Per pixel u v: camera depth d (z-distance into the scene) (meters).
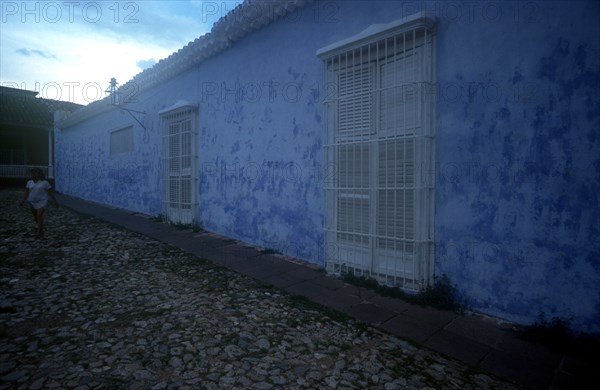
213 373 2.32
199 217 7.37
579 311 2.81
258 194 5.84
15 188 17.05
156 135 8.79
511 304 3.16
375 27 3.88
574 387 2.30
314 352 2.66
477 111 3.32
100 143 12.08
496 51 3.19
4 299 3.45
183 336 2.80
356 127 4.30
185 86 7.68
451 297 3.49
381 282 4.02
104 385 2.14
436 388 2.26
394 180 3.89
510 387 2.31
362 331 3.02
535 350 2.73
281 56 5.31
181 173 7.83
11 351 2.50
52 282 4.01
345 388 2.22
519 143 3.08
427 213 3.66
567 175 2.85
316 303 3.58
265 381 2.27
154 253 5.45
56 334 2.78
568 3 2.81
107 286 3.95
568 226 2.85
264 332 2.94
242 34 5.95
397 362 2.56
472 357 2.65
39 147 19.44
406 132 3.79
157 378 2.24
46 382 2.14
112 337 2.76
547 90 2.92
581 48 2.76
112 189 11.23
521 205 3.08
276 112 5.43
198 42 6.65
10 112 17.66
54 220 8.22
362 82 4.22
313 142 4.85
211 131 6.94
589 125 2.74
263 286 4.05
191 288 3.95
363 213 4.25
